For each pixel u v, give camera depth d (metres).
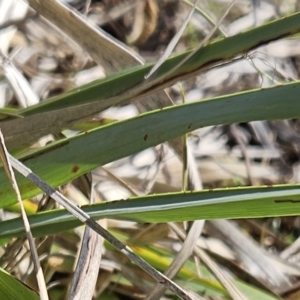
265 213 0.46
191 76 0.52
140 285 0.63
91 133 0.49
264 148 0.88
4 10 0.75
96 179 0.69
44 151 0.49
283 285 0.68
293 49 0.95
